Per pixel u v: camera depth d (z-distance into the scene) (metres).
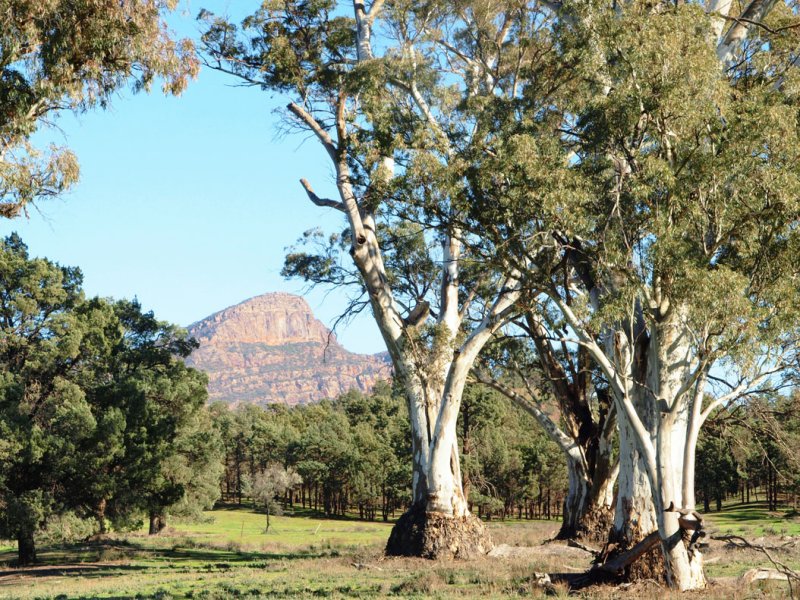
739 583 18.95
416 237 36.41
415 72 26.94
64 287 48.06
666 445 19.02
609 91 19.50
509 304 30.14
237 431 133.88
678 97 17.58
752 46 22.61
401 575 24.94
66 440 39.62
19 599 21.53
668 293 18.09
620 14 19.62
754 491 113.31
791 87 18.81
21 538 39.38
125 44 20.25
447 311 32.56
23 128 19.11
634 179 17.97
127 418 42.53
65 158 19.69
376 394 153.00
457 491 30.70
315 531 72.25
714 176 17.50
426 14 31.73
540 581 20.12
